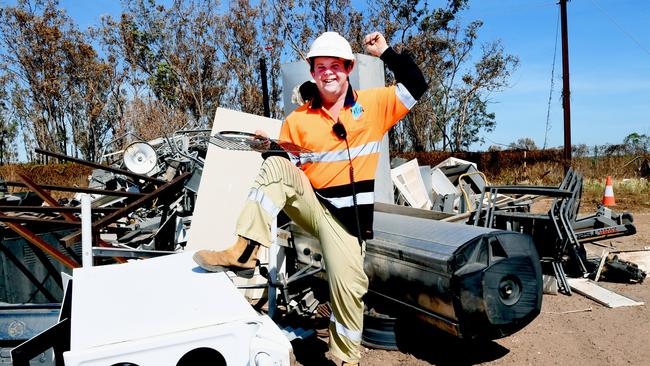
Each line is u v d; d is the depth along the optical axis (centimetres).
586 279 583
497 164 2720
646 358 378
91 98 4984
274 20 3684
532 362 376
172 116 3180
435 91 4488
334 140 297
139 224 757
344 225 304
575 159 2331
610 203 1263
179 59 4172
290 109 688
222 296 250
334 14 3453
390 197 727
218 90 4228
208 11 4053
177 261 320
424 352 399
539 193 558
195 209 576
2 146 6378
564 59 1942
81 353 196
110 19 4412
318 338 419
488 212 584
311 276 480
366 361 386
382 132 306
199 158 820
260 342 219
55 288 518
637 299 514
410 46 3666
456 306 329
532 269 343
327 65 289
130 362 203
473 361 380
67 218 559
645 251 672
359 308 311
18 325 316
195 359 243
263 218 272
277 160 279
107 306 239
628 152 2281
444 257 332
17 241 513
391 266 382
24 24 4669
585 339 418
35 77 4831
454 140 5116
